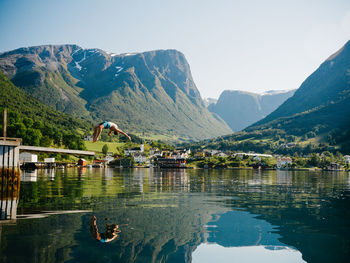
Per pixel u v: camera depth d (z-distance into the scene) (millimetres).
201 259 18641
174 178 90312
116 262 17469
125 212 30484
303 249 20781
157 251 19656
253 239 22766
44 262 17141
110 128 15094
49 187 52625
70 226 24422
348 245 21625
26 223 25250
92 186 56844
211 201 39594
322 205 37250
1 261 17188
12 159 39750
